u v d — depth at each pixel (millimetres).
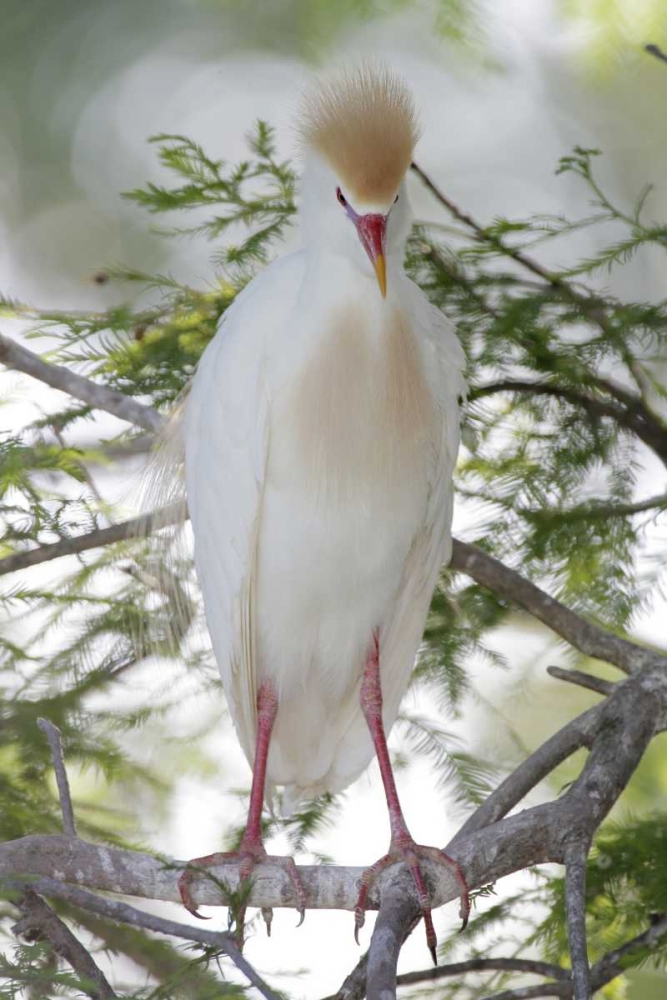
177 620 8820
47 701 8789
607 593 8742
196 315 8867
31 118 17578
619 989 7902
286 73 16812
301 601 7914
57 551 8422
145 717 9117
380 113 7098
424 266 8648
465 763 8688
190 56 17391
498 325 8047
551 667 7590
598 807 6512
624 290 14219
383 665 8461
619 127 16531
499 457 9023
